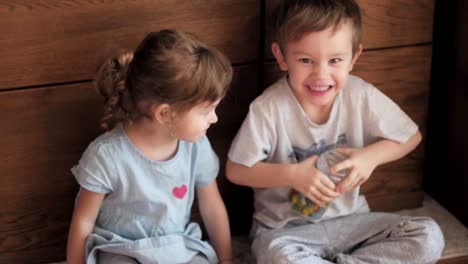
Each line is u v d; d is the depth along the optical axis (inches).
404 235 56.7
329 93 55.2
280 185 56.9
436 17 65.4
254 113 57.1
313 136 58.0
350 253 59.2
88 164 52.8
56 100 56.2
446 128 66.7
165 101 50.1
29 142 56.9
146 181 54.2
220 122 60.5
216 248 59.9
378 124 58.1
